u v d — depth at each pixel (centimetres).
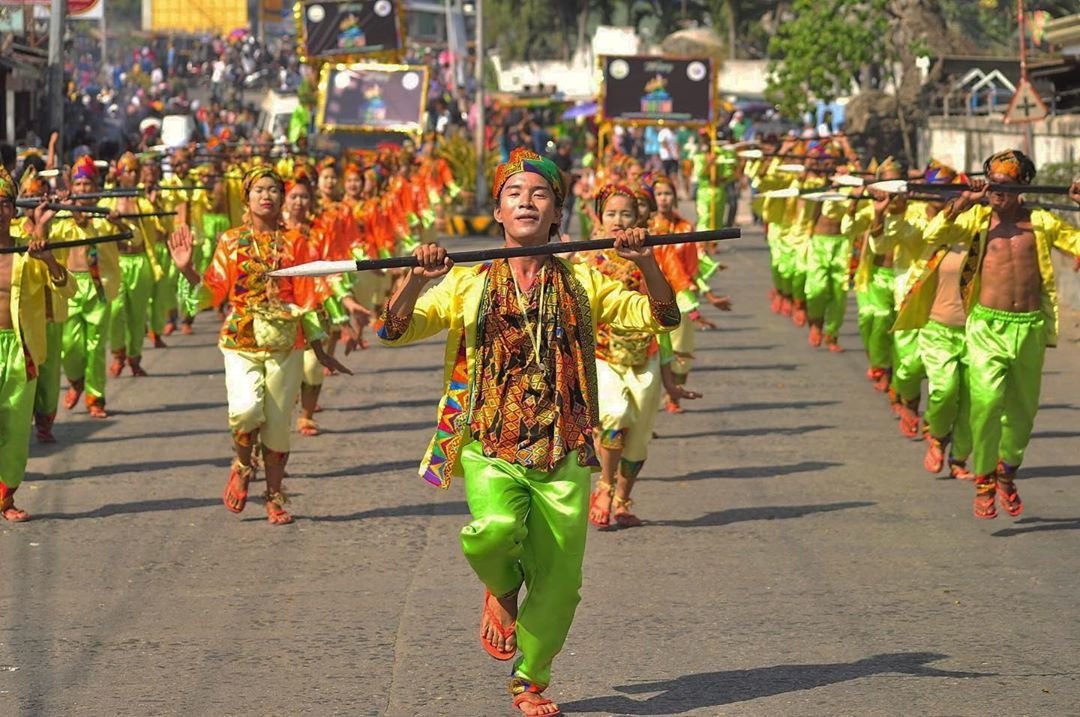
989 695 853
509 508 794
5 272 1280
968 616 1007
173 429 1723
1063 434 1658
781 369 2158
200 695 865
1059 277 2786
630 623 995
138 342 2105
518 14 12056
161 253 2356
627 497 1269
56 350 1612
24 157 2373
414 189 2844
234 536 1239
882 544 1199
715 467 1505
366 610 1028
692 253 1723
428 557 1169
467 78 9194
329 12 4644
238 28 10175
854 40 5034
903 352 1619
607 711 835
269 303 1245
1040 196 2862
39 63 4234
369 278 2412
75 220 1717
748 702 847
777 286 2794
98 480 1459
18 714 835
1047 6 4669
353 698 859
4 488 1291
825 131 5081
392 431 1700
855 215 1866
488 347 805
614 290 831
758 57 10544
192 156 2431
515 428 798
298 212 1294
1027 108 2723
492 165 5062
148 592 1079
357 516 1306
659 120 4353
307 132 4850
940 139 4744
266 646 953
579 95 10306
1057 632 970
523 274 807
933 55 5225
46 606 1047
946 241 1240
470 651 940
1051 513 1297
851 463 1520
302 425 1686
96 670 909
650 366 1239
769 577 1105
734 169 3516
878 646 944
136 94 7512
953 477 1446
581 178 4422
